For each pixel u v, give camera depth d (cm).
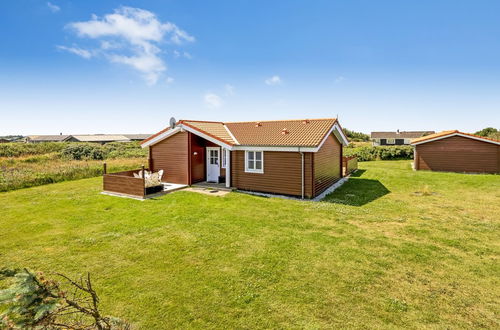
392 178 1953
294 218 1040
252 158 1542
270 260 698
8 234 890
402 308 511
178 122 1644
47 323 278
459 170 2245
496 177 1905
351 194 1472
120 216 1072
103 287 582
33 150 3941
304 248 769
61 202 1294
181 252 746
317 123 1644
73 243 813
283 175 1442
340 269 654
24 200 1341
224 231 900
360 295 552
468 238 843
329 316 491
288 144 1387
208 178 1783
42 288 281
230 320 481
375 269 653
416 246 782
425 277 619
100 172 2189
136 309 510
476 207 1199
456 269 654
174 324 471
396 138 7088
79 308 320
